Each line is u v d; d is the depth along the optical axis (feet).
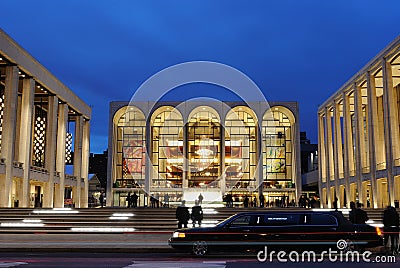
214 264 38.17
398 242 49.57
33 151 177.17
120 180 211.41
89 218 88.28
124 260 41.81
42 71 146.10
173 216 89.81
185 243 45.11
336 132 184.24
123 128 209.87
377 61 140.36
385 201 152.35
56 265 37.24
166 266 36.47
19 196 132.98
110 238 65.26
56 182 163.32
